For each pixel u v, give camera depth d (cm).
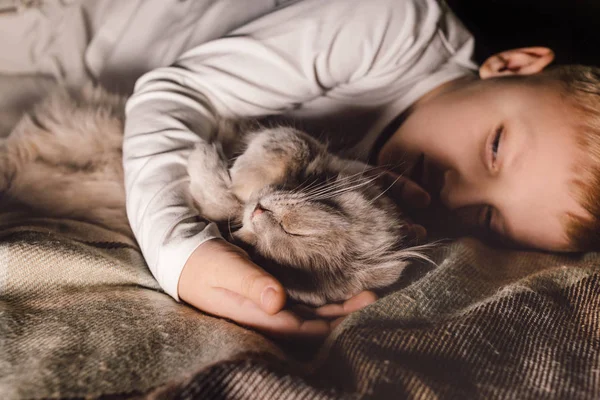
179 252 103
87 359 78
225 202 121
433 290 104
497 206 134
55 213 143
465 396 75
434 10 147
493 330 90
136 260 120
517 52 153
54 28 171
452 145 141
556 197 127
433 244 132
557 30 186
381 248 125
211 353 80
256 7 167
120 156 151
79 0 171
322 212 119
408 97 155
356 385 75
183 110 131
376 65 144
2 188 149
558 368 84
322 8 139
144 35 170
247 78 136
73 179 149
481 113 139
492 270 122
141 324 91
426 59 151
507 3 192
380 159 150
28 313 94
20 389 69
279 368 77
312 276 118
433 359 81
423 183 144
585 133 127
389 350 81
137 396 69
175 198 114
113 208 144
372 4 140
